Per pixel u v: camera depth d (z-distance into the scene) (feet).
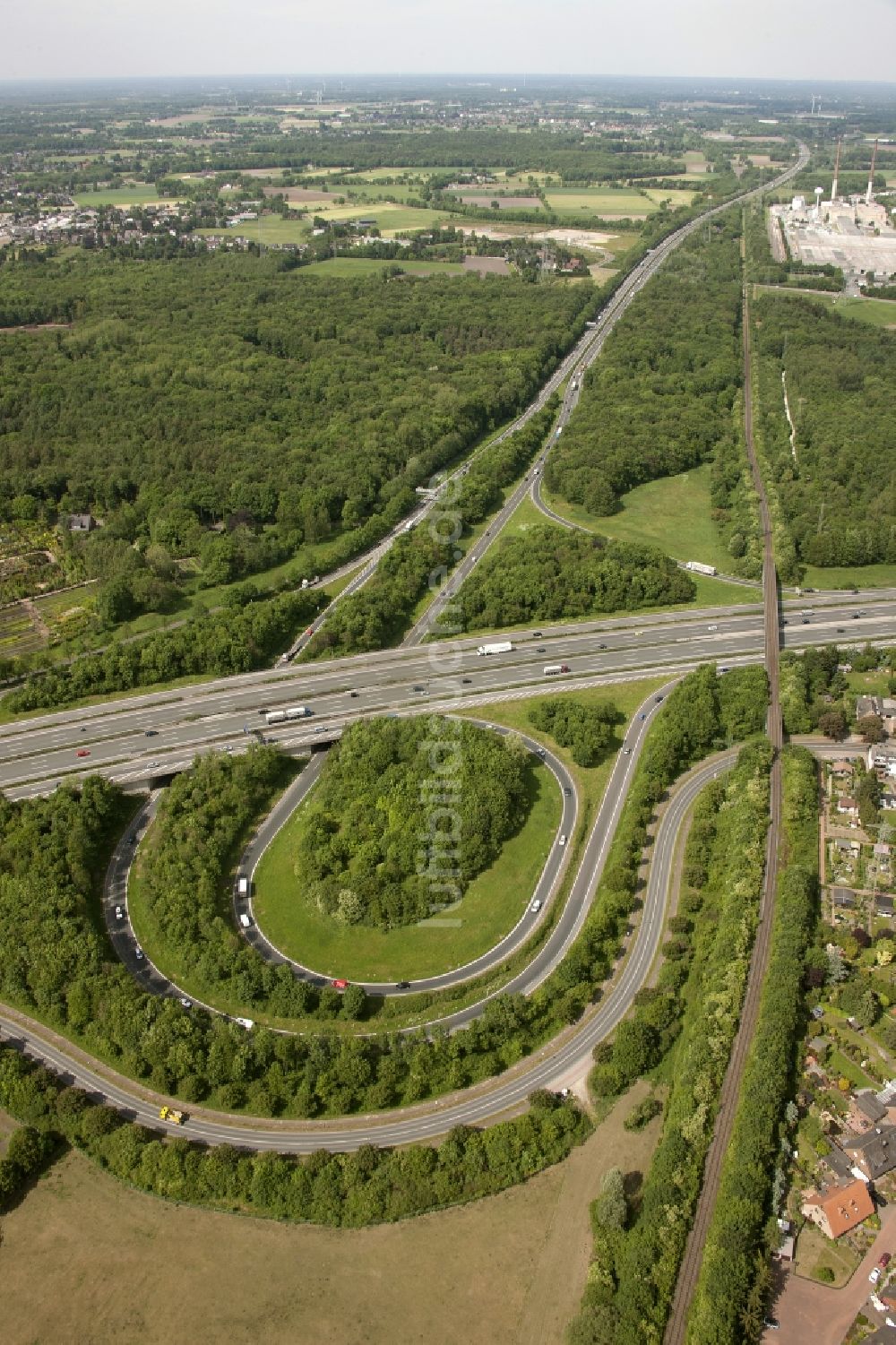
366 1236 525.34
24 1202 546.67
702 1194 526.16
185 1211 541.34
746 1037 607.37
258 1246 523.29
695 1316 468.34
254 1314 492.95
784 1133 553.64
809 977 639.76
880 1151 541.34
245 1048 601.21
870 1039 614.34
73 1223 535.60
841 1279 491.72
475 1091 600.39
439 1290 499.92
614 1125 578.25
